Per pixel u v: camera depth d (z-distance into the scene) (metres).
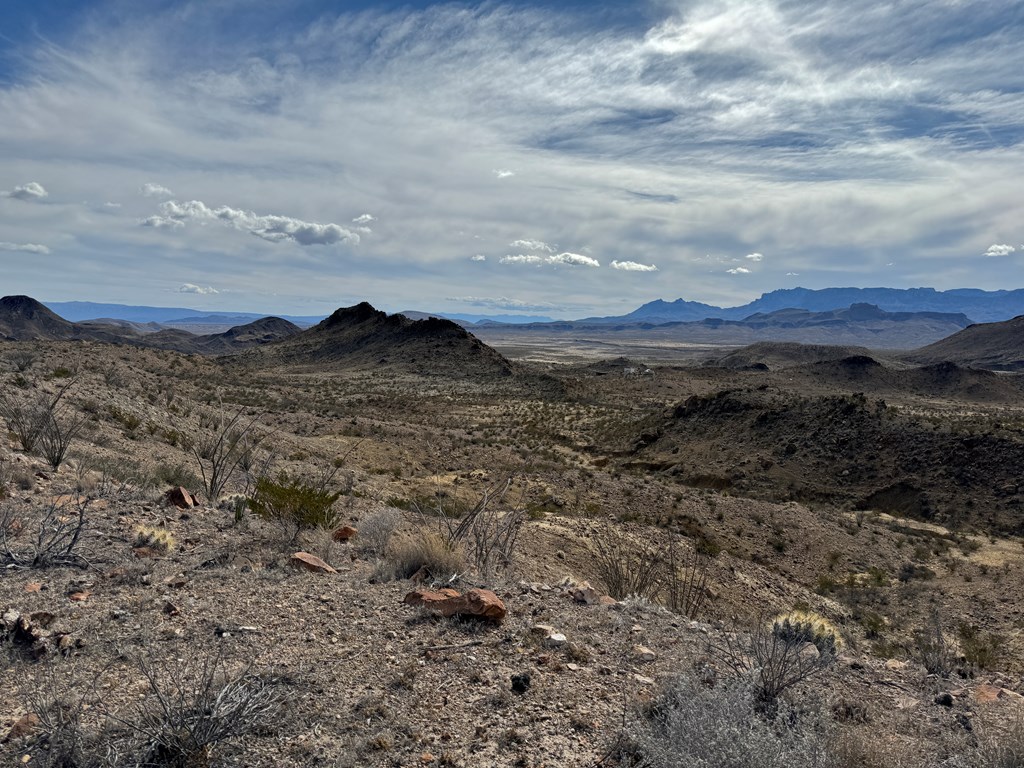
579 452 48.28
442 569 7.94
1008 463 34.00
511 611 6.71
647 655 5.80
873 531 27.39
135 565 6.89
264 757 3.71
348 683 4.70
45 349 50.53
